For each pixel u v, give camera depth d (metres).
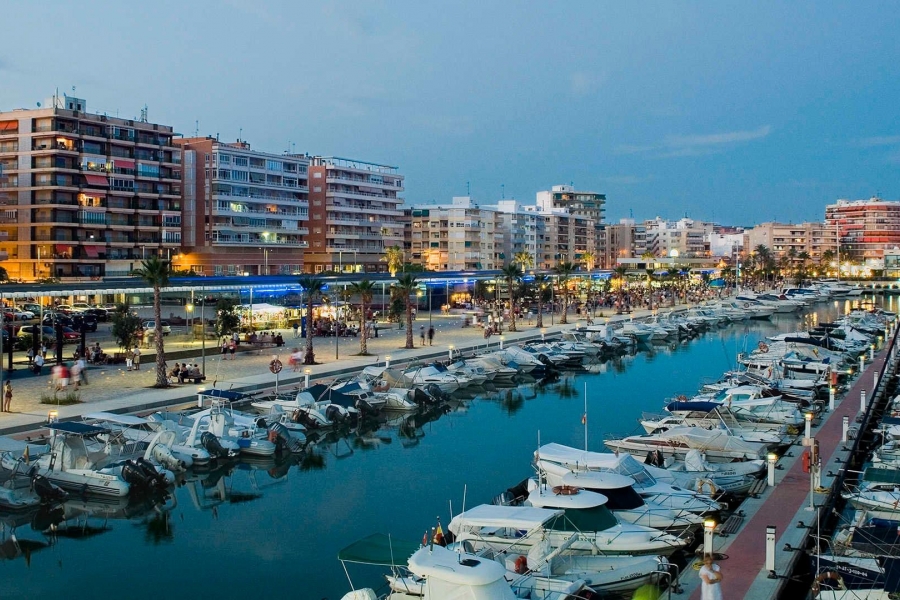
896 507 33.41
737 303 166.50
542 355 84.81
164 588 30.34
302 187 187.25
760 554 28.25
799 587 27.06
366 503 40.12
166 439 44.47
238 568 32.19
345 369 72.62
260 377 67.62
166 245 154.25
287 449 48.69
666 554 30.06
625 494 32.78
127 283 87.12
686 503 33.38
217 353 83.06
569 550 28.55
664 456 43.44
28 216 137.25
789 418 50.94
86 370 66.25
